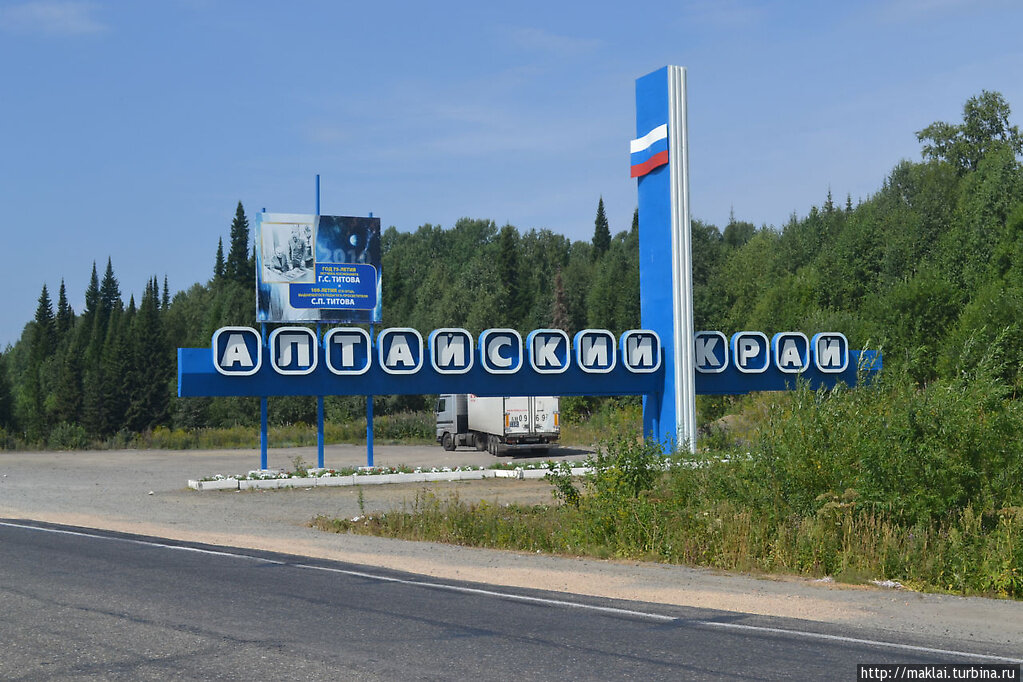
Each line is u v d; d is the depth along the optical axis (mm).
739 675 7312
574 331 111312
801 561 13461
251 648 8141
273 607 10039
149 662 7652
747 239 140375
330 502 24609
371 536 17531
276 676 7223
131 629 8906
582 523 16359
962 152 89688
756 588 11781
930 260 78438
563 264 177250
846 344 35250
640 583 12047
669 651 8086
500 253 130125
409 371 29953
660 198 32250
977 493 14125
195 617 9477
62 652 8000
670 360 31891
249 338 28484
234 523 19922
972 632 9203
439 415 49625
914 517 14109
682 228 31906
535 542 16281
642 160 32844
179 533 17750
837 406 16547
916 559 12914
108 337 121125
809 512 14836
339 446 54219
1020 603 11125
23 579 11867
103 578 11969
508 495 25938
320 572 12609
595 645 8297
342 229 33156
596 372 31562
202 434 59719
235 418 71500
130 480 33062
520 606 10180
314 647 8180
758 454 16391
